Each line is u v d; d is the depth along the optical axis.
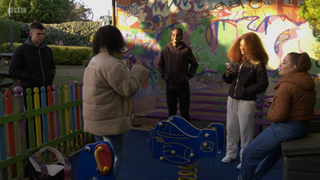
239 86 3.65
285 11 4.84
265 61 3.54
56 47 15.47
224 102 5.16
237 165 3.90
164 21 5.47
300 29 4.79
